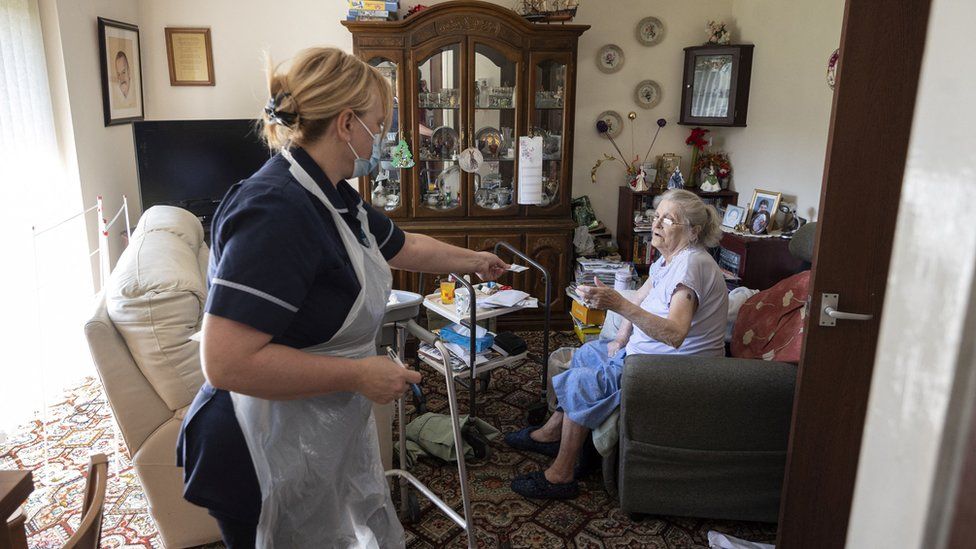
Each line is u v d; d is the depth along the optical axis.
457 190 4.06
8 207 2.95
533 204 4.07
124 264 2.06
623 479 2.27
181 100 4.21
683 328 2.26
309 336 1.26
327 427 1.39
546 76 3.96
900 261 0.22
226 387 1.13
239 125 3.84
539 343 4.04
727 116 4.23
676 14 4.40
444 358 1.76
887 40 1.66
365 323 1.35
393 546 1.70
